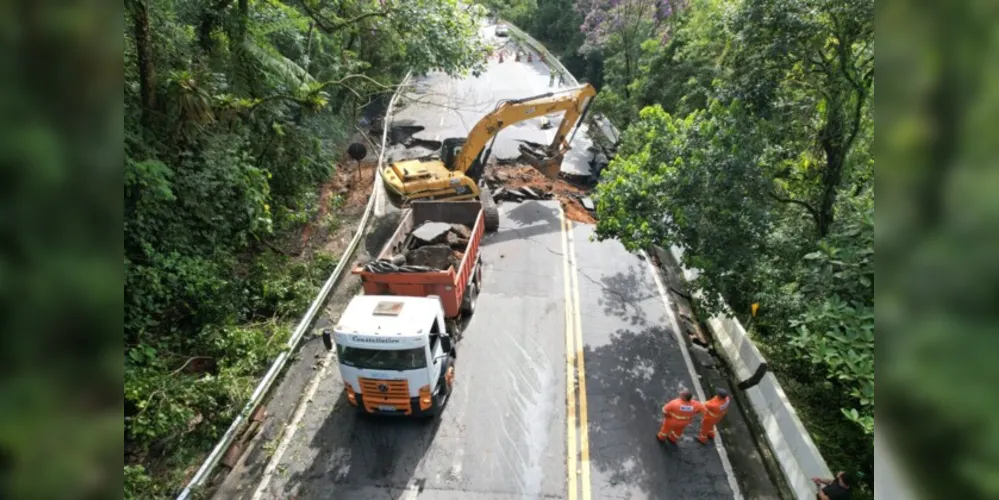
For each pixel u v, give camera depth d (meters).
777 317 11.36
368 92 22.77
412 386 9.91
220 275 12.73
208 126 13.19
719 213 11.51
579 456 9.91
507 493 9.23
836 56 11.71
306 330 12.70
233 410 10.12
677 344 12.84
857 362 7.21
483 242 16.84
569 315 13.66
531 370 11.84
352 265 15.39
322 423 10.54
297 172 17.41
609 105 28.06
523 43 43.66
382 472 9.57
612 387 11.48
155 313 11.23
